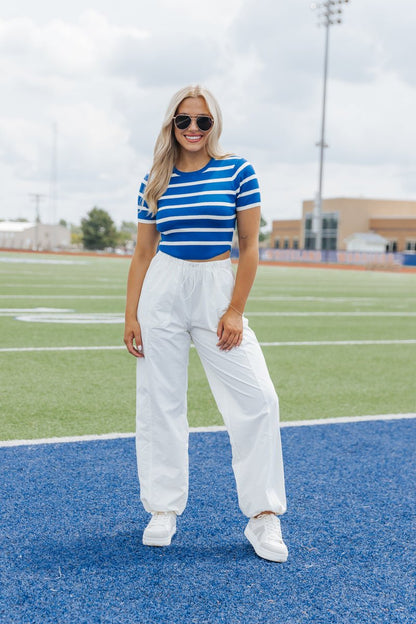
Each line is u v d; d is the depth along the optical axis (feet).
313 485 11.32
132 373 20.33
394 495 10.98
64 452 12.42
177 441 8.96
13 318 33.45
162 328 8.76
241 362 8.64
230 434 8.77
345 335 31.22
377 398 18.13
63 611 7.13
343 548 8.94
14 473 11.26
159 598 7.47
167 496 8.93
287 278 87.86
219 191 8.46
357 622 7.15
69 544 8.76
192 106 8.34
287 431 14.57
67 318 33.99
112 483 10.98
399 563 8.55
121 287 57.52
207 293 8.66
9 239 384.06
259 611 7.29
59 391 17.53
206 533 9.27
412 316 40.88
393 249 228.63
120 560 8.36
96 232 362.33
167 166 8.59
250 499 8.61
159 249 8.95
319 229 165.48
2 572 7.94
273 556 8.43
